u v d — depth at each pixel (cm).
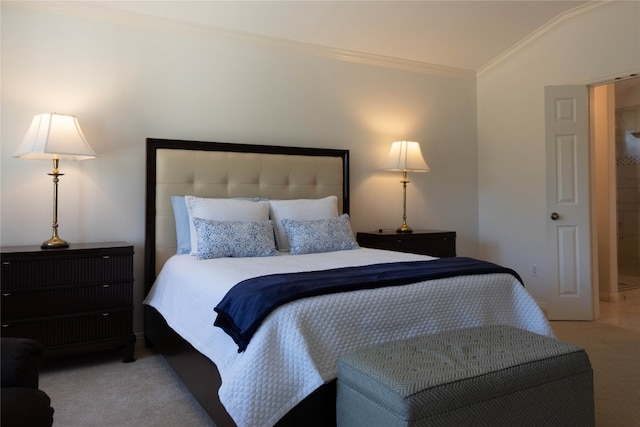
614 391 238
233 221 308
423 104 457
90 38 316
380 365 156
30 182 300
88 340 278
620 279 559
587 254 394
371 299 190
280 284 189
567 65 401
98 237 319
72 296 273
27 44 298
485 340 183
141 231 332
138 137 331
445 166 470
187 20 341
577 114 395
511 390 156
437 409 141
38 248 276
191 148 340
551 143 399
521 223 443
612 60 371
